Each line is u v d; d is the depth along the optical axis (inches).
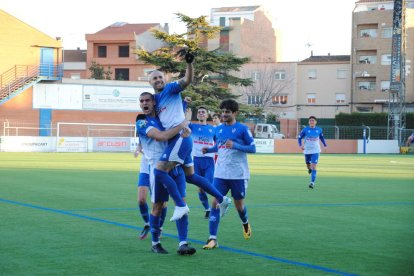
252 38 3329.2
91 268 282.2
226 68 2167.8
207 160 498.0
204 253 322.7
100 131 2242.9
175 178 322.7
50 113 2206.0
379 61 2824.8
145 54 2106.3
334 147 2087.8
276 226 422.0
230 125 358.6
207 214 458.9
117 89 2269.9
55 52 2297.0
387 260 309.0
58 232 380.2
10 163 1167.6
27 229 390.3
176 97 322.7
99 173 927.7
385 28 2812.5
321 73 2979.8
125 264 292.0
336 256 318.3
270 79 3026.6
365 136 2107.5
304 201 589.3
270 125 2370.8
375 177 941.2
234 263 298.0
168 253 319.9
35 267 282.2
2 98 2145.7
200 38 2123.5
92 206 515.8
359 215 489.1
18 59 2263.8
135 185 725.9
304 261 304.8
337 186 770.8
